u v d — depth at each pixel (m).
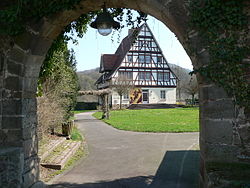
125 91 31.42
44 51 3.51
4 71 3.28
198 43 2.62
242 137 2.50
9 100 3.26
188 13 2.65
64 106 9.42
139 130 11.63
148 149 7.31
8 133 3.24
